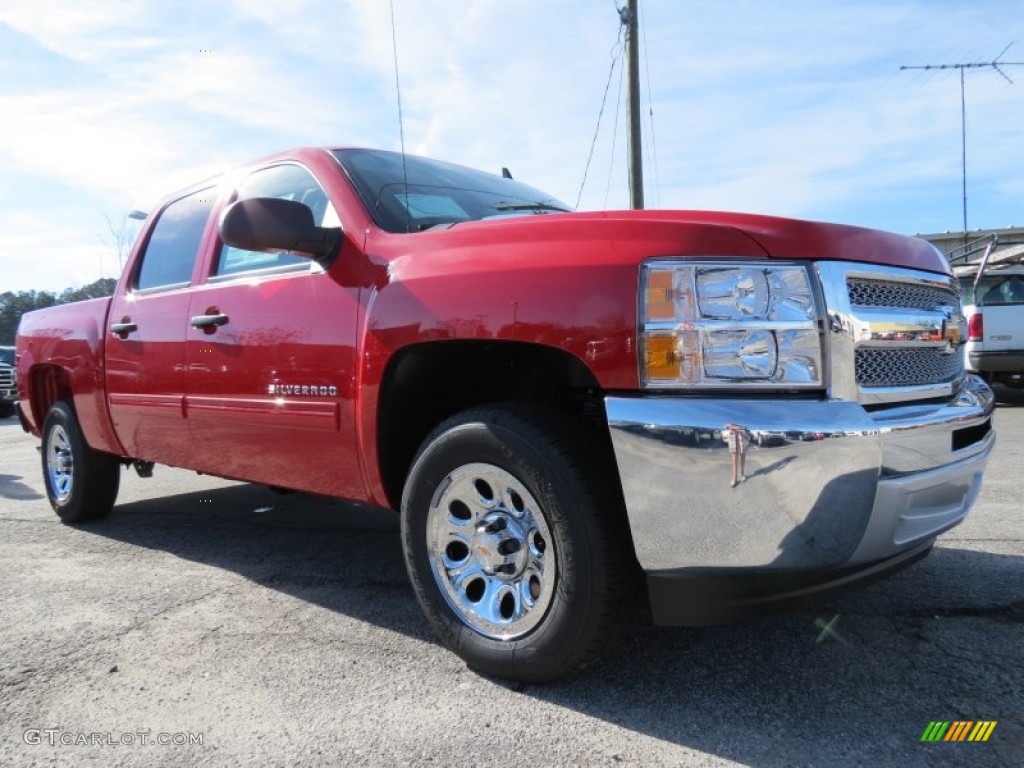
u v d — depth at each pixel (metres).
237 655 2.77
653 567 2.15
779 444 1.99
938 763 1.99
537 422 2.35
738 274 2.14
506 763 2.04
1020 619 2.90
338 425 2.91
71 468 4.89
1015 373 10.17
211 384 3.53
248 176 3.79
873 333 2.24
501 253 2.47
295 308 3.10
